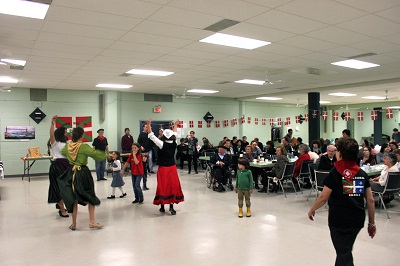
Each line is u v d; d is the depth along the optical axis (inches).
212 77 342.6
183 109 520.7
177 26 172.6
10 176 398.6
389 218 203.0
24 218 211.3
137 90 452.4
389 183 207.5
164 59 252.2
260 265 135.8
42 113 411.8
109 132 446.0
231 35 190.9
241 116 593.6
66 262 140.6
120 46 211.3
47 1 137.3
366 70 311.6
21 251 153.7
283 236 171.9
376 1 140.9
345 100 637.3
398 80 366.0
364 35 192.7
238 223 196.5
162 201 214.8
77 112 433.7
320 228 185.6
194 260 141.5
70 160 186.5
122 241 166.2
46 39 193.0
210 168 320.5
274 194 284.4
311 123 471.5
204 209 232.1
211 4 142.7
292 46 217.6
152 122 489.1
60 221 203.6
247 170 211.0
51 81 354.9
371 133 768.9
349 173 98.0
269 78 351.9
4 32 178.9
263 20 164.9
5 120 396.2
